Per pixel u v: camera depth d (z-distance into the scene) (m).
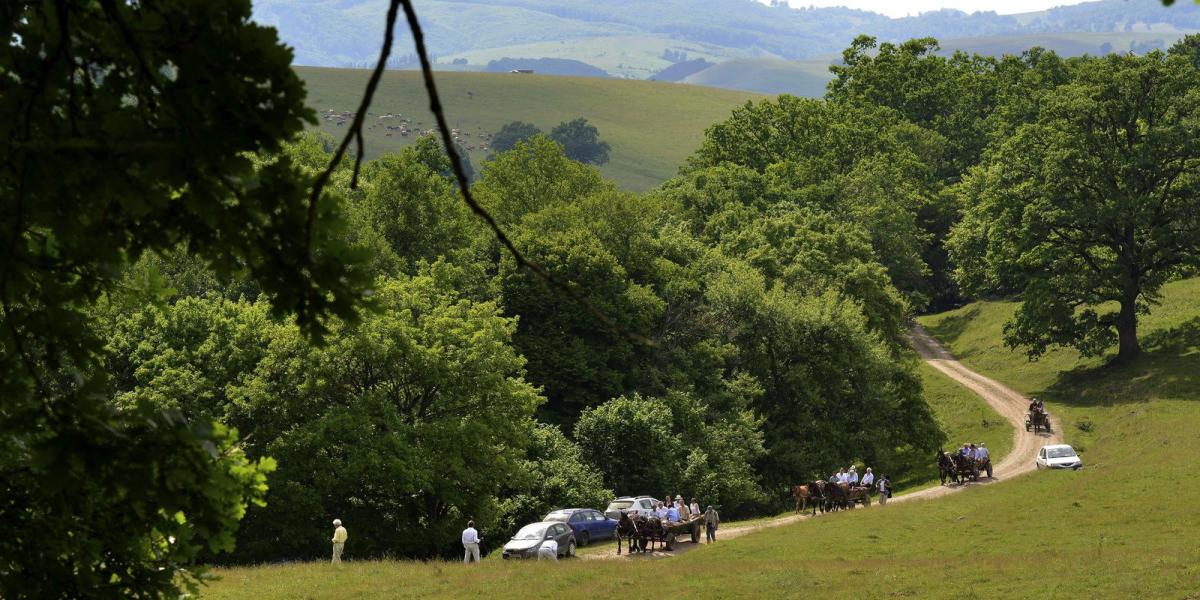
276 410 62.28
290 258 7.77
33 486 10.24
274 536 60.56
